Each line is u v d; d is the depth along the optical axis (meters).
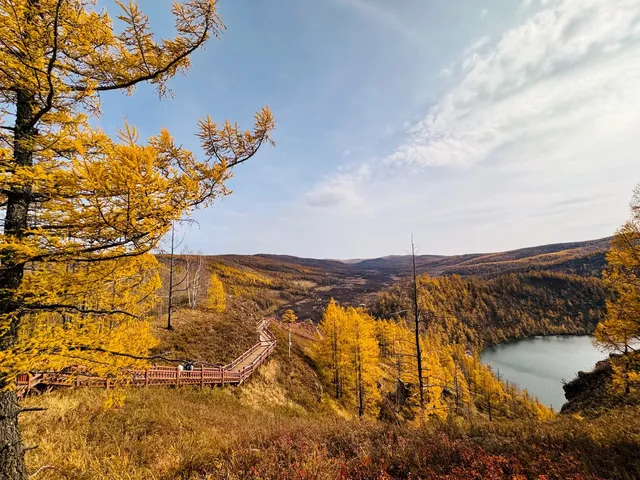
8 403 3.56
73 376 3.87
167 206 3.24
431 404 14.77
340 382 30.56
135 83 4.14
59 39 3.27
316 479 5.12
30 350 3.18
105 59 3.94
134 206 2.94
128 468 6.02
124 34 3.93
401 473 5.62
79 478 5.54
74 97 3.69
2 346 3.30
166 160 4.21
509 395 55.38
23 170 2.96
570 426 7.60
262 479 5.30
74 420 8.18
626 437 6.21
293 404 21.09
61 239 3.28
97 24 3.63
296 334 51.81
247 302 61.06
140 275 4.46
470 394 51.84
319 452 6.35
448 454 6.11
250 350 26.05
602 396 19.86
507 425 8.20
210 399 14.88
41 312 3.83
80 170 2.67
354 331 29.53
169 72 4.26
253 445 7.27
